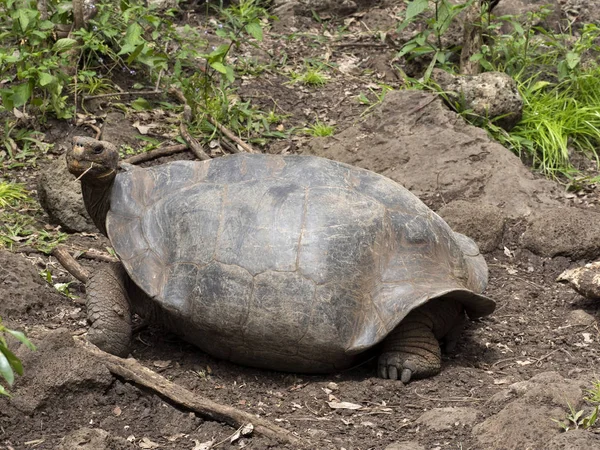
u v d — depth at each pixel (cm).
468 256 856
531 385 709
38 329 735
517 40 1384
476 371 786
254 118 1273
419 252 764
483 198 1129
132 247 770
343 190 773
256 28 1284
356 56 1459
